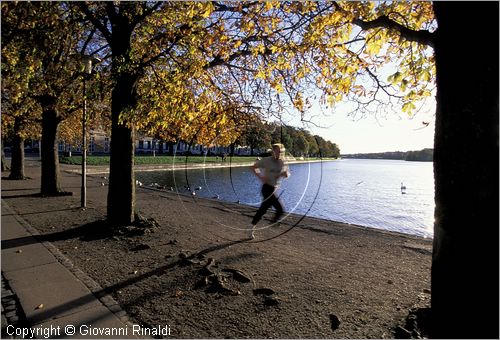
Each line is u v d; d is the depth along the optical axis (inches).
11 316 152.9
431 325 94.0
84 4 285.7
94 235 297.0
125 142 319.6
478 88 83.3
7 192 561.6
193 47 247.3
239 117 269.4
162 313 157.9
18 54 273.4
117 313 155.3
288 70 275.6
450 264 87.4
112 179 321.4
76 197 534.3
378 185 1362.0
